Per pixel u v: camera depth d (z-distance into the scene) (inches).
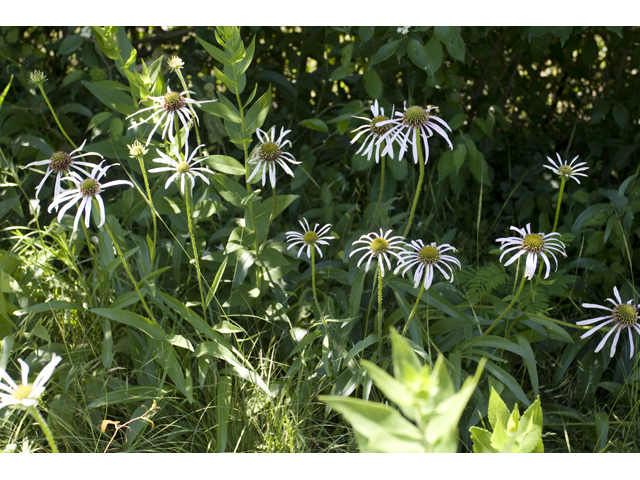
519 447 34.8
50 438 31.7
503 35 60.7
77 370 43.3
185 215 48.9
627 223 50.3
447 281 48.3
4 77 64.6
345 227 52.2
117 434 43.1
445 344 45.7
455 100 59.2
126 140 47.8
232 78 45.0
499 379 44.6
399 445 24.6
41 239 48.5
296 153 63.9
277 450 41.4
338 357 43.5
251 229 46.1
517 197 60.6
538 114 66.0
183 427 42.6
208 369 44.6
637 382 44.8
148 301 46.8
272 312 47.1
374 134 44.3
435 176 60.9
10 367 43.8
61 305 43.2
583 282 52.2
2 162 54.8
